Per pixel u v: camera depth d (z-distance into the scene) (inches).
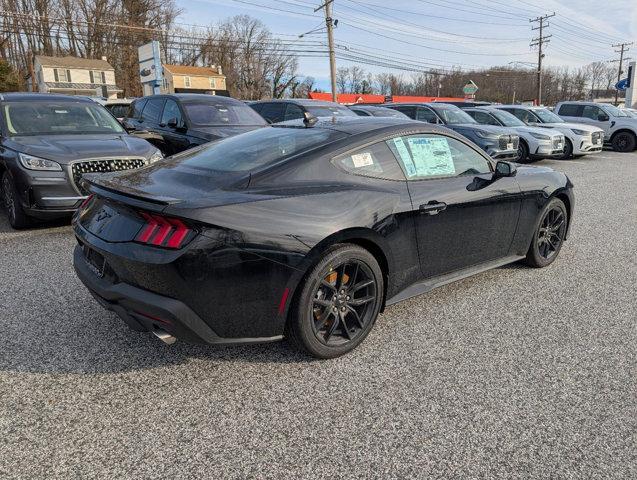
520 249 169.3
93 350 118.5
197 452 84.6
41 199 210.1
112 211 109.0
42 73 2306.8
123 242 101.6
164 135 320.5
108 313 138.9
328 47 1253.1
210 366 112.4
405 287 131.5
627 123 708.0
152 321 100.0
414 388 104.4
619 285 167.0
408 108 529.0
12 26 1990.7
